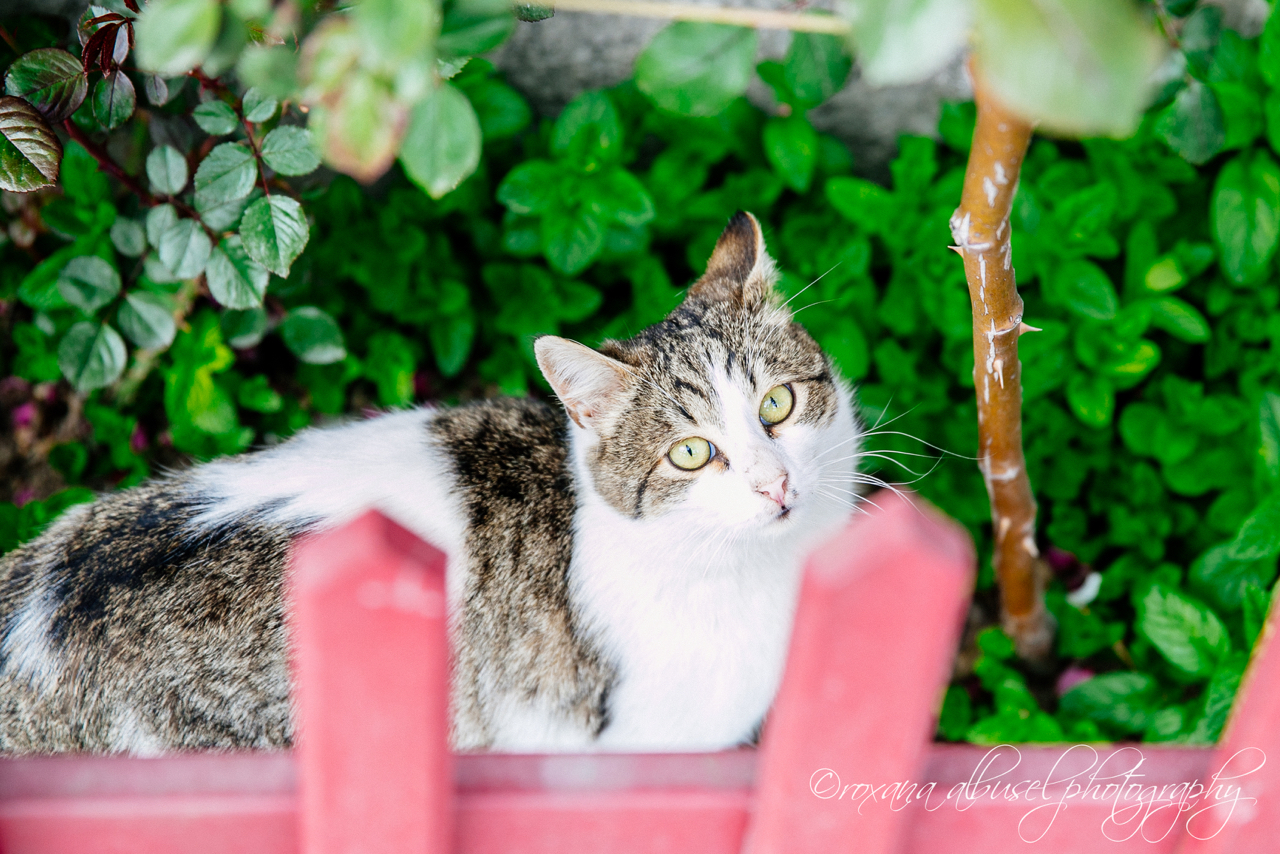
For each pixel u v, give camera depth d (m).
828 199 3.45
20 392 3.48
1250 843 1.39
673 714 2.55
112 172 2.93
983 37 1.00
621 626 2.44
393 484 2.50
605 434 2.50
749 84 3.46
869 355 3.36
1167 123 2.41
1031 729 2.64
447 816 1.25
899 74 1.04
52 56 2.31
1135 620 3.10
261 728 2.41
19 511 3.02
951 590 1.05
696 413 2.43
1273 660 1.27
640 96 3.40
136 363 3.27
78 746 2.44
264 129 2.67
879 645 1.10
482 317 3.54
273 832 1.29
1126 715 2.63
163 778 1.26
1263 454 2.59
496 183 3.58
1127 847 1.41
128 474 3.38
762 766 1.27
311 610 1.04
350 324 3.53
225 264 2.76
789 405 2.55
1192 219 3.36
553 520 2.51
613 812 1.30
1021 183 3.02
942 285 3.23
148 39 1.22
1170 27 2.31
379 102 1.21
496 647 2.47
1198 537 3.16
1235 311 3.27
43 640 2.40
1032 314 3.19
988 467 2.44
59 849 1.27
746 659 2.51
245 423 3.46
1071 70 0.97
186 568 2.39
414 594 1.02
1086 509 3.36
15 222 3.27
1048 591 3.12
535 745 2.65
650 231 3.53
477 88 3.18
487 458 2.58
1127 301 3.13
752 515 2.33
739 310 2.59
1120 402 3.39
